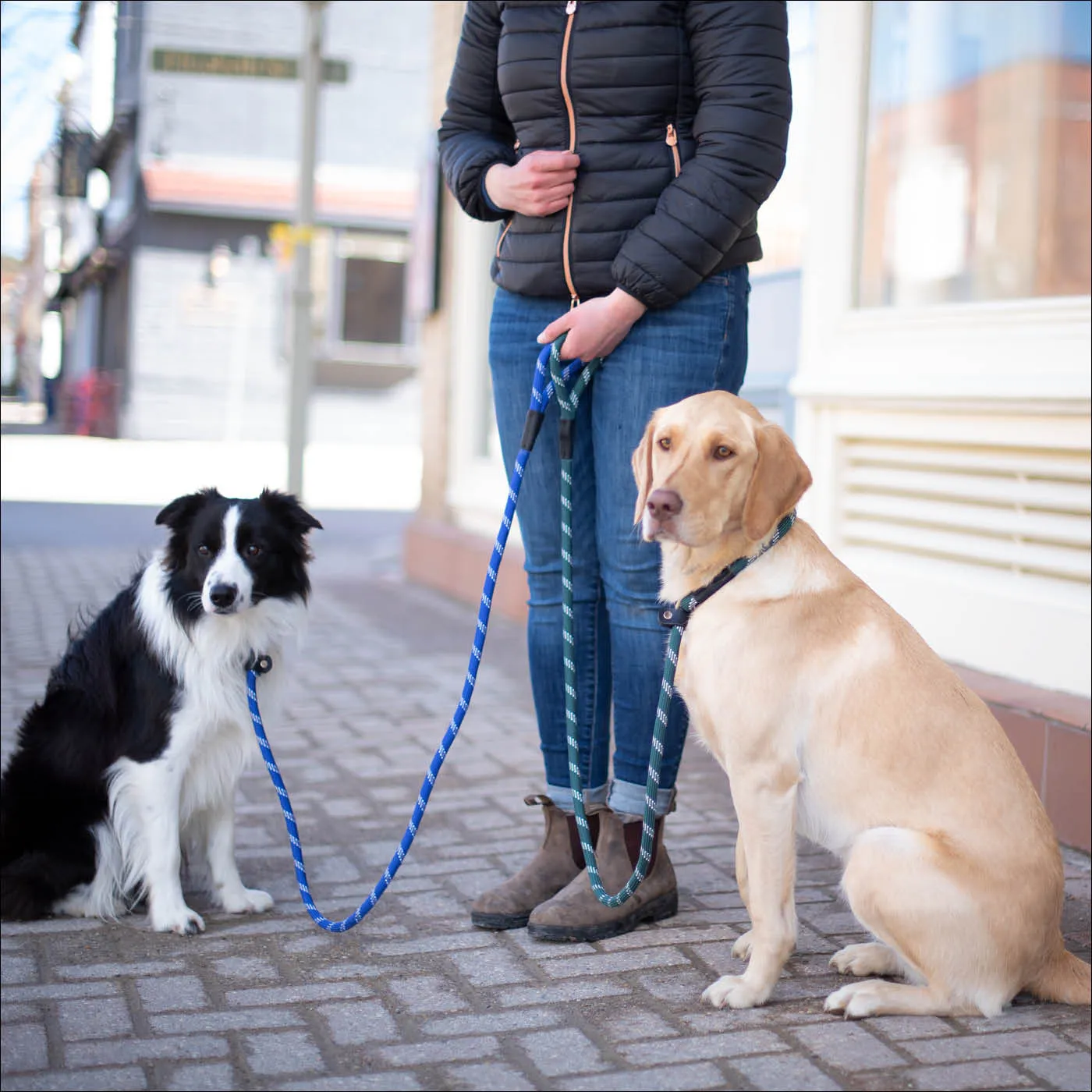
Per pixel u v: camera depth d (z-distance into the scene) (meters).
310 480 16.64
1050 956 2.60
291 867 3.52
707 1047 2.43
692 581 2.75
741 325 3.07
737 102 2.80
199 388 22.12
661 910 3.12
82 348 29.30
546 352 2.98
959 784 2.57
